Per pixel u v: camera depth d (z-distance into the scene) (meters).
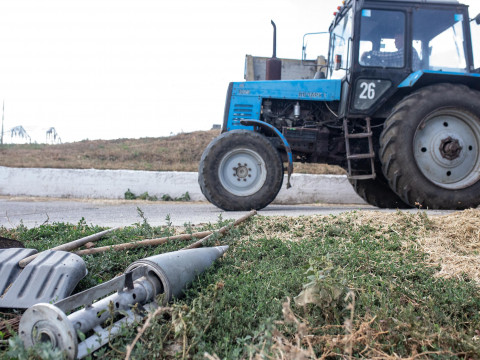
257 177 5.75
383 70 5.62
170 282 2.12
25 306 2.06
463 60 5.81
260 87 6.17
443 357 1.58
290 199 9.05
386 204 6.76
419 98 5.20
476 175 5.31
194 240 3.31
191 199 9.34
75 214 5.91
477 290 2.25
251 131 5.77
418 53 5.73
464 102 5.21
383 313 1.80
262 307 1.99
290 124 6.14
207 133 18.36
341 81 6.01
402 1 5.71
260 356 1.34
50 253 2.36
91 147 16.00
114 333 1.70
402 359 1.49
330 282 1.84
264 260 2.82
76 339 1.44
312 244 3.13
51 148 15.98
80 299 1.78
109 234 3.53
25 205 7.54
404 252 2.96
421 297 2.16
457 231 3.33
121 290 1.96
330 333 1.75
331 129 6.11
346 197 9.13
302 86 6.07
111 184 9.41
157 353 1.61
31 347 1.46
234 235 3.39
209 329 1.84
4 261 2.31
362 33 5.69
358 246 3.07
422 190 5.20
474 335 1.81
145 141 17.72
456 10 5.80
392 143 5.22
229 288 2.27
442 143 5.34
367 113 5.63
